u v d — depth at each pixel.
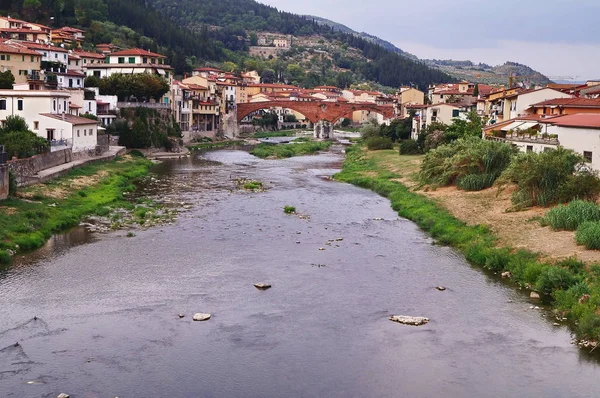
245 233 57.78
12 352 31.38
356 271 45.81
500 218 58.75
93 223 61.06
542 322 35.91
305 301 39.28
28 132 85.69
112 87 137.88
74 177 81.69
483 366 30.50
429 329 34.91
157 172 105.25
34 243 51.12
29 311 36.75
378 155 129.50
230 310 37.62
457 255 50.72
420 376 29.53
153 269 45.62
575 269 41.94
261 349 32.28
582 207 52.34
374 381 29.02
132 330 34.38
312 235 57.47
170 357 31.23
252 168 115.19
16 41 139.12
